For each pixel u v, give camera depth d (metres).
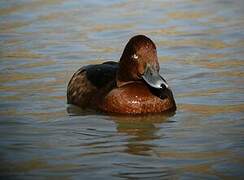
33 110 13.13
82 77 13.69
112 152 10.98
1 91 14.31
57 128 12.15
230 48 17.50
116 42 18.36
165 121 12.46
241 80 14.74
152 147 11.20
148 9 22.12
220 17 20.98
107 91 13.02
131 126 12.23
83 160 10.65
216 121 12.37
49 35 19.20
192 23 20.28
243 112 12.79
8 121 12.50
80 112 13.00
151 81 12.36
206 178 9.91
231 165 10.36
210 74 15.27
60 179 9.93
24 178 9.95
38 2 23.52
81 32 19.48
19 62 16.59
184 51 17.36
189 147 11.15
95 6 22.70
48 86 14.69
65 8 22.53
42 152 10.99
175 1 23.25
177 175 10.02
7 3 23.44
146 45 12.60
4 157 10.78
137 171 10.18
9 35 19.34
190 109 13.06
